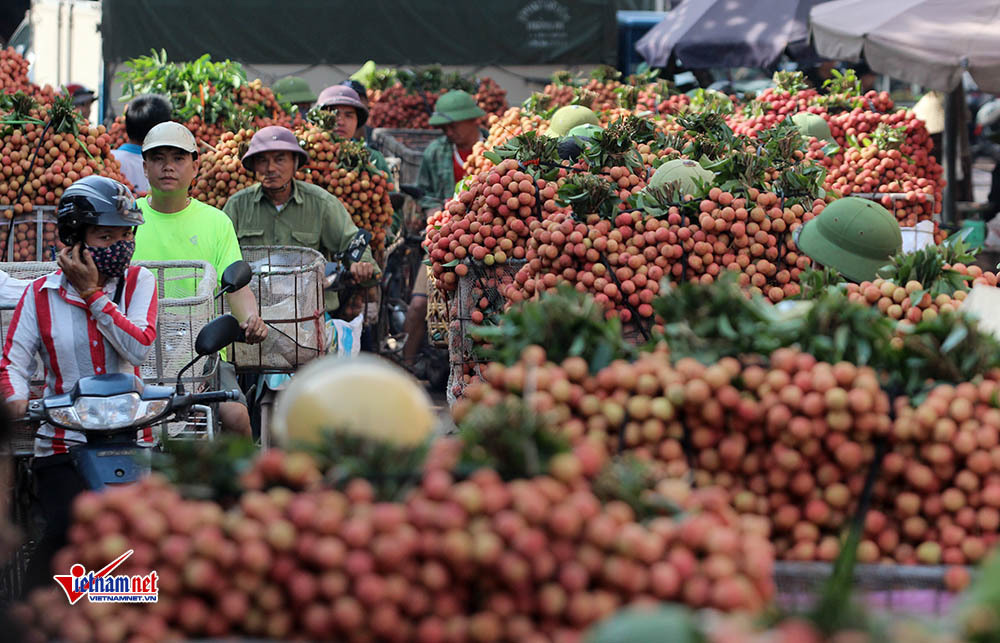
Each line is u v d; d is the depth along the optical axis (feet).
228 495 24.14
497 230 57.41
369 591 21.22
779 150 59.67
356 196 90.33
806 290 45.62
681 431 29.43
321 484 23.53
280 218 78.28
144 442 44.93
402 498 23.08
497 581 21.84
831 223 52.26
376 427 26.30
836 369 28.94
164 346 52.95
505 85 158.30
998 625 19.36
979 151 212.64
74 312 46.47
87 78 178.81
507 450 23.50
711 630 19.40
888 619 20.13
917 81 87.40
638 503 23.62
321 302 63.46
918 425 28.66
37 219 68.54
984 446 28.76
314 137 90.27
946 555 28.73
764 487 29.43
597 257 52.49
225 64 105.19
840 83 104.53
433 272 60.13
